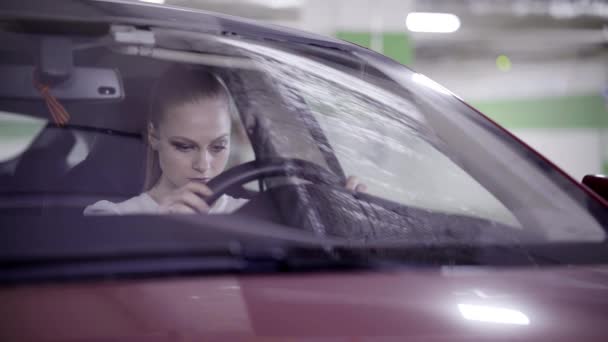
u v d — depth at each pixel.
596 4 13.10
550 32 13.11
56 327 0.93
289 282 1.12
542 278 1.25
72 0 1.62
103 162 1.53
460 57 13.27
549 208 1.56
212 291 1.06
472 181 1.61
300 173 1.57
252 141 1.63
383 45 10.23
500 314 1.08
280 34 1.81
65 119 1.56
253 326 0.96
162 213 1.30
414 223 1.48
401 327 1.00
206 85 1.61
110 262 1.13
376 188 1.60
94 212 1.33
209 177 1.59
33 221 1.24
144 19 1.63
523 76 13.33
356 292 1.10
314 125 1.69
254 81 1.68
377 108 1.74
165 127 1.58
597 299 1.17
